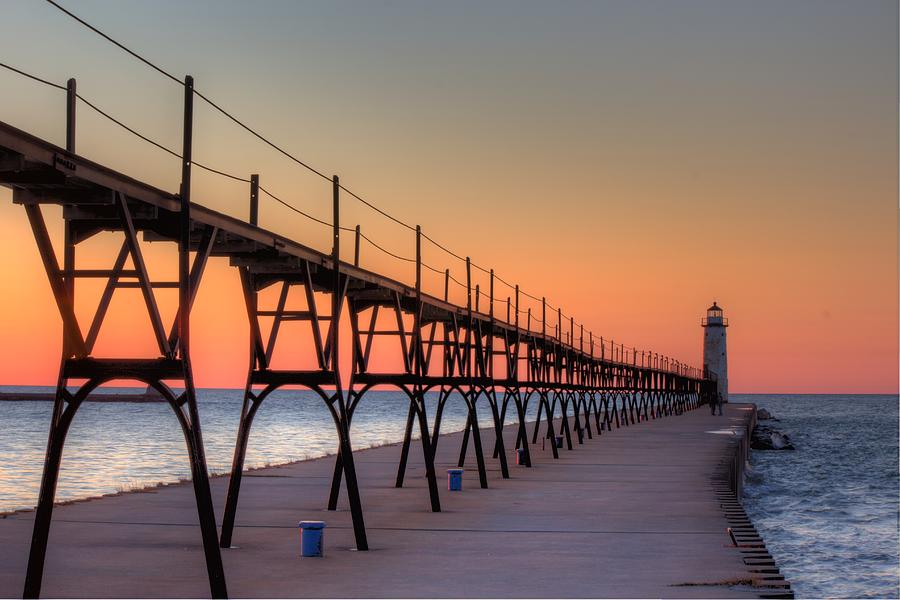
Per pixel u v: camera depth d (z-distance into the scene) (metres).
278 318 16.00
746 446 59.28
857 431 110.69
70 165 10.04
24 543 15.44
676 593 12.08
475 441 25.58
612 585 12.59
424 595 11.87
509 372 32.94
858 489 48.47
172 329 11.48
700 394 142.25
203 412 151.50
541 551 15.30
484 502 21.97
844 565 28.05
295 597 11.66
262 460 47.88
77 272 11.38
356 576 13.10
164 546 15.32
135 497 21.91
